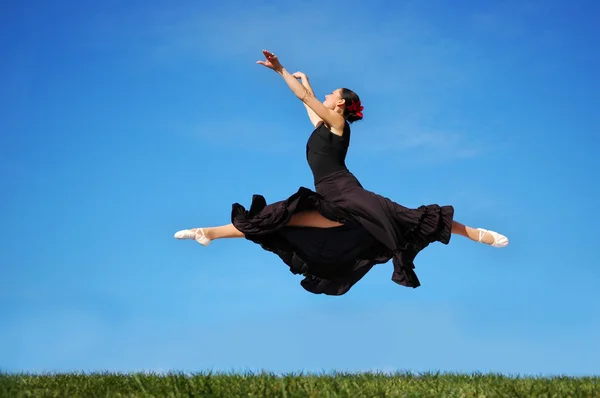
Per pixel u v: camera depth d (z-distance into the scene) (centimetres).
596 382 585
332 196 571
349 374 621
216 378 559
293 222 581
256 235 560
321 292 610
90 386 535
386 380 584
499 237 575
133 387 529
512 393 498
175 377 539
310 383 514
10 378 556
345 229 593
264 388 496
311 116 653
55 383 556
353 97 620
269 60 572
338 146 586
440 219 552
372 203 557
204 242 579
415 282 572
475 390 508
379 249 604
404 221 557
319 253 584
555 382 576
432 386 545
